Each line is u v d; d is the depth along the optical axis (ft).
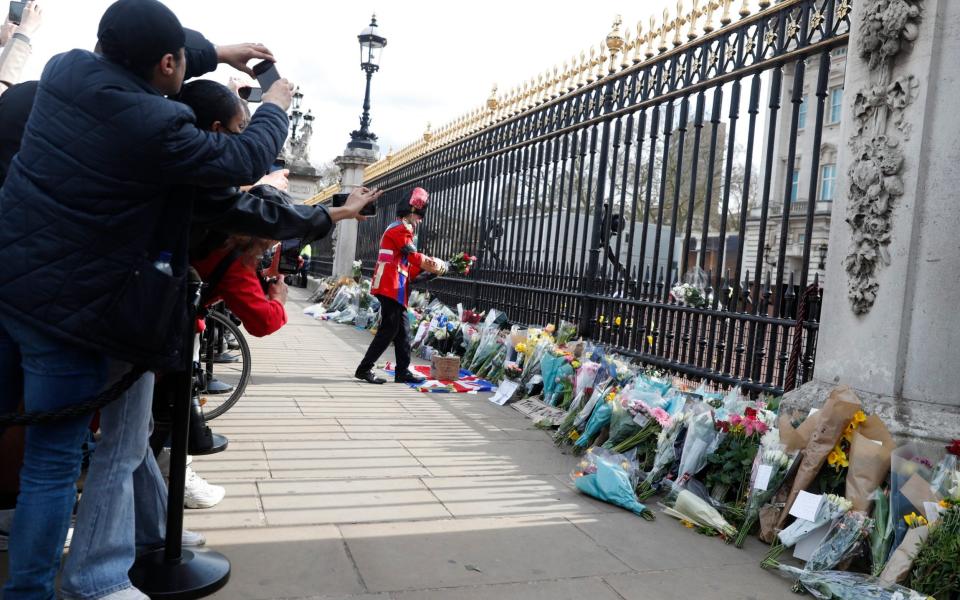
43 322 6.43
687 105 20.15
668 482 13.23
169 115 6.57
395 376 23.75
